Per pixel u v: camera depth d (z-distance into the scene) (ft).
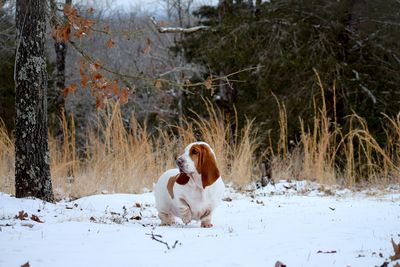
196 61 70.08
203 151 20.75
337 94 54.44
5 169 35.12
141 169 36.52
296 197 31.35
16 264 13.33
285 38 58.59
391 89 57.16
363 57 58.65
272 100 56.54
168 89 86.89
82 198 29.89
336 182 39.22
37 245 15.29
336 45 58.34
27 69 24.63
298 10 60.34
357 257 13.78
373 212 23.70
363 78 55.98
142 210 27.22
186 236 17.52
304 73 56.08
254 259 13.97
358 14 58.95
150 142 38.86
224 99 66.90
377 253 14.21
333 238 16.66
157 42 106.11
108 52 93.50
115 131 36.99
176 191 20.94
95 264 13.44
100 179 35.58
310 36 58.59
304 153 41.04
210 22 71.67
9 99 64.49
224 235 17.88
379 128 54.13
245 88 62.59
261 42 60.23
